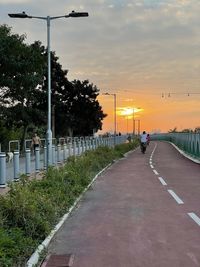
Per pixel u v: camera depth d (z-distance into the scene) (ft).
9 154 52.03
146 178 70.69
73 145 95.14
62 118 200.13
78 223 35.73
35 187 42.91
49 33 78.74
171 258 24.97
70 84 205.87
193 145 126.31
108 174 78.89
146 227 33.47
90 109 216.13
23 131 151.02
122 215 38.75
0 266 21.89
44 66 131.03
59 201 41.68
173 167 93.61
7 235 25.75
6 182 44.34
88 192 54.90
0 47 116.16
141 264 23.88
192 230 32.19
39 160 62.18
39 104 151.74
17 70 120.26
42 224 30.50
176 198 48.16
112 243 28.71
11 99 129.49
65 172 56.24
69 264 24.25
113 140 182.39
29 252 25.88
